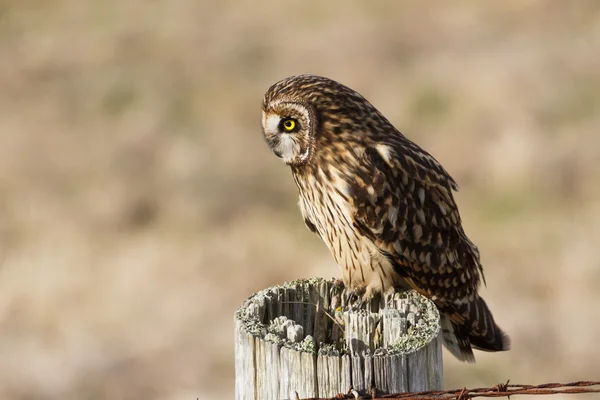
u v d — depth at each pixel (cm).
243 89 2286
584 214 1633
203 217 1692
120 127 2089
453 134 1933
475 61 2327
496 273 1492
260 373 568
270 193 1778
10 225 1698
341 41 2573
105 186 1797
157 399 1287
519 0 2708
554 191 1700
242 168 1859
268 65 2459
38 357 1359
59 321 1433
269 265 1535
